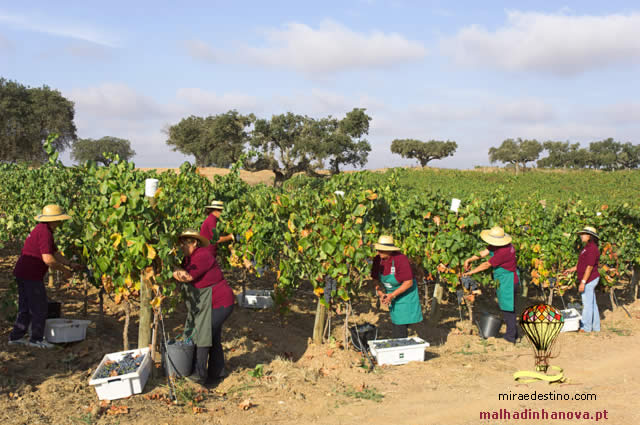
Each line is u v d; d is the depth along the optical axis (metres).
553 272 8.52
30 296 5.18
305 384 4.90
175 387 4.53
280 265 6.02
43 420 3.67
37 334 5.23
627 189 53.72
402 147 96.12
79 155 72.81
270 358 5.68
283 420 4.05
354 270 6.31
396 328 6.01
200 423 3.88
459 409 4.30
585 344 6.69
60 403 3.99
